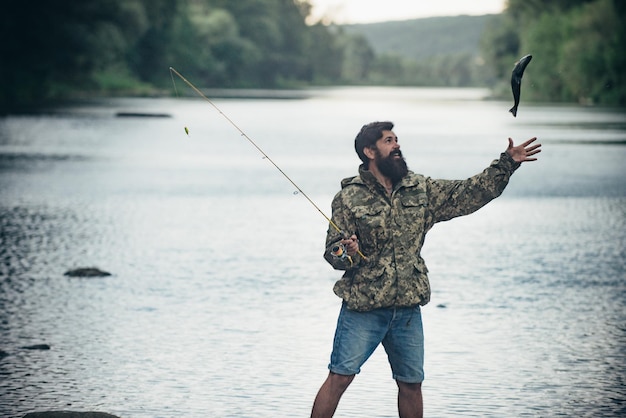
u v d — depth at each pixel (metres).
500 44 129.38
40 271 13.55
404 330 6.36
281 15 199.62
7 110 69.25
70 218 19.08
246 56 161.62
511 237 17.17
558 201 22.91
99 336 9.97
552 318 10.89
